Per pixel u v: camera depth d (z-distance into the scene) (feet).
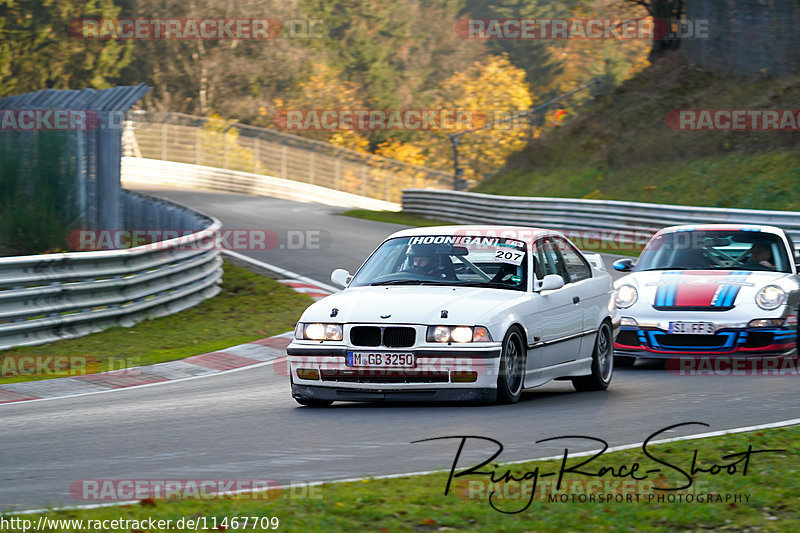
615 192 277.03
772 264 100.22
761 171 242.99
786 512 43.47
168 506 44.78
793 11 280.10
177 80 553.64
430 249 81.00
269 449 59.00
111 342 116.06
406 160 582.76
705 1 313.73
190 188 420.36
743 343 91.09
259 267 186.19
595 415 68.28
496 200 257.14
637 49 637.30
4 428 70.23
